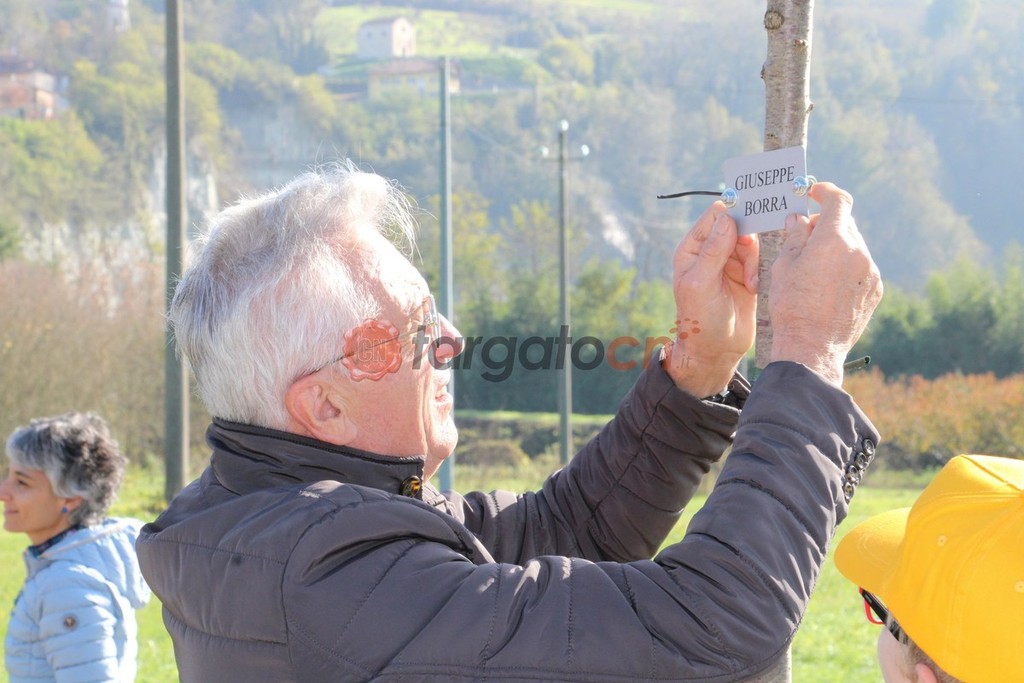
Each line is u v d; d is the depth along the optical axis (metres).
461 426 26.27
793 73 1.70
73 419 2.77
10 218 28.89
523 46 57.44
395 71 50.06
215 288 1.32
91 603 2.53
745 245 1.51
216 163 39.56
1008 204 40.56
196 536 1.26
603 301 33.75
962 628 1.11
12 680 2.60
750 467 1.17
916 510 1.19
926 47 44.91
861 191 41.00
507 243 37.66
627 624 1.11
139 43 35.84
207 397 1.34
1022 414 24.11
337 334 1.30
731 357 1.58
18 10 35.59
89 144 32.16
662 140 44.09
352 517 1.18
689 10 50.50
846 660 6.44
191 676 1.25
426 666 1.10
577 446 25.34
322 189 1.39
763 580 1.10
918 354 34.22
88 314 19.47
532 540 1.74
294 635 1.14
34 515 2.66
